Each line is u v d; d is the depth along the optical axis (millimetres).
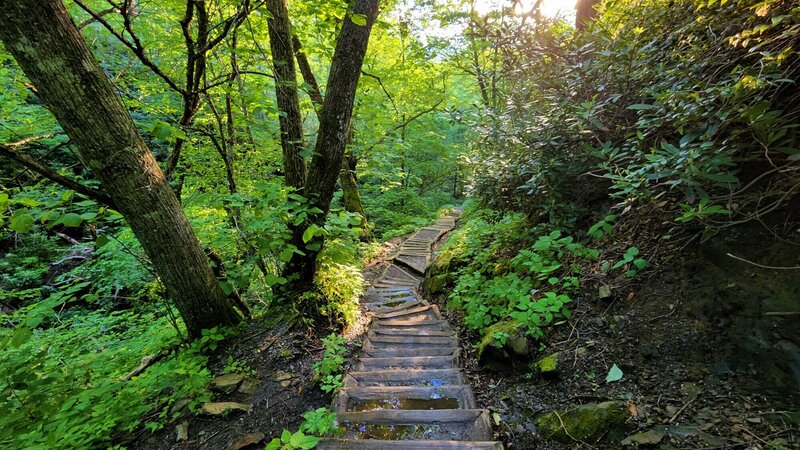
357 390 2551
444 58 8656
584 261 2990
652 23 2727
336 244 3713
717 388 1700
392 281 6918
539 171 3188
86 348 3898
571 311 2666
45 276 7484
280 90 3660
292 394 2611
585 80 3043
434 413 2180
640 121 2158
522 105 3656
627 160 2709
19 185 2945
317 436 2074
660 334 2078
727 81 1791
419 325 4191
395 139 6602
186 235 2994
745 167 2023
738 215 2002
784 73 1534
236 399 2572
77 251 8242
